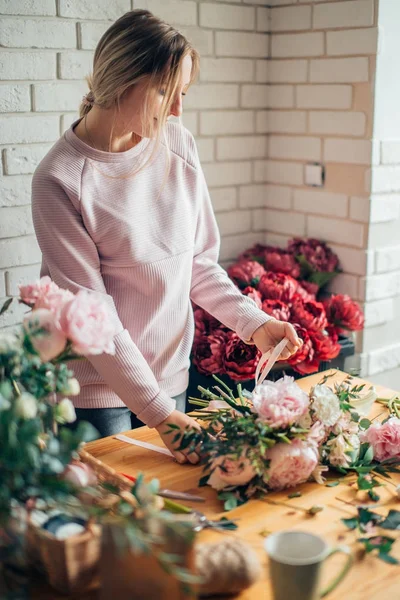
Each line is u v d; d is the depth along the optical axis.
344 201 2.67
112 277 1.75
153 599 0.96
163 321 1.80
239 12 2.65
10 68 2.11
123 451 1.48
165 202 1.79
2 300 2.23
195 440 1.32
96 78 1.62
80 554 1.01
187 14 2.49
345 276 2.72
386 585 1.06
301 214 2.83
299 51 2.70
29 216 2.23
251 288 2.41
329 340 2.28
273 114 2.85
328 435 1.37
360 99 2.54
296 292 2.48
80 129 1.73
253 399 1.33
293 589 0.98
